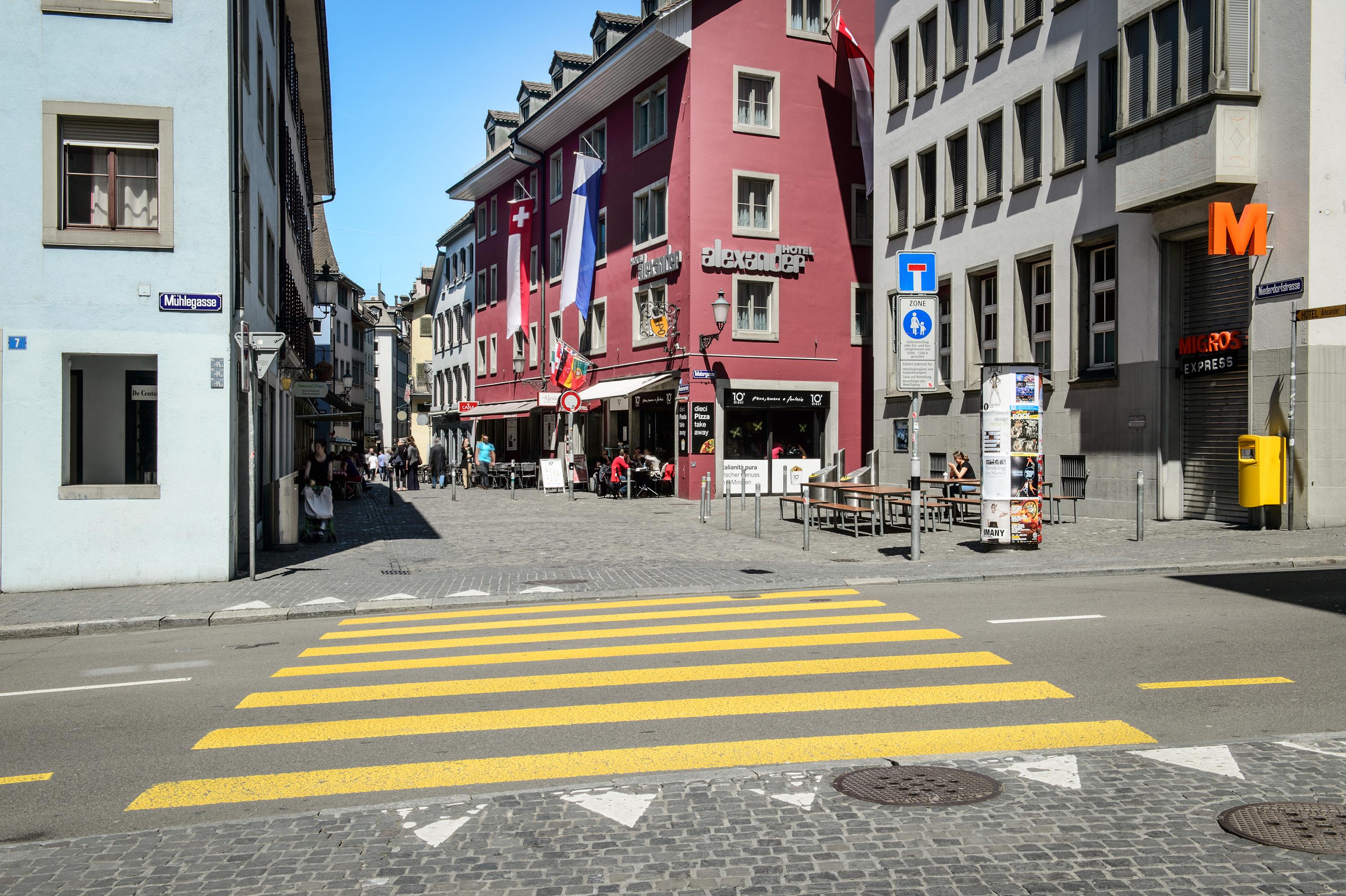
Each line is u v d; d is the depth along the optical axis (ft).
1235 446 55.01
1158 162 55.16
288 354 75.61
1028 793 15.33
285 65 79.36
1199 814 14.30
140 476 49.42
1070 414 66.28
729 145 95.20
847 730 19.60
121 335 43.68
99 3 43.55
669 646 28.40
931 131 83.15
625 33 116.78
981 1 76.54
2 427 42.60
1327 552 42.37
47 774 18.08
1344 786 15.38
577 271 110.42
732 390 94.73
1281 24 50.39
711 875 12.66
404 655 28.32
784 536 59.57
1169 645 26.25
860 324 101.19
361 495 120.37
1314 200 49.08
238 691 24.29
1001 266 74.02
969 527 60.34
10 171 42.86
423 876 12.80
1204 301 56.75
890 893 12.00
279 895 12.35
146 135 44.55
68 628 34.71
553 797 15.67
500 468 132.26
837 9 99.55
